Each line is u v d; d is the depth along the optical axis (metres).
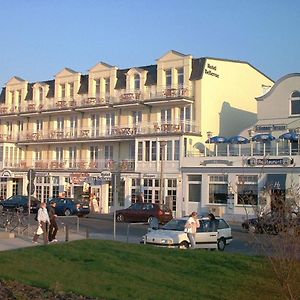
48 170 60.47
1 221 30.69
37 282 14.19
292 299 10.36
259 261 15.62
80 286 13.66
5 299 12.52
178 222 23.31
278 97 45.66
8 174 44.28
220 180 45.59
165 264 16.20
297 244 10.72
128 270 15.54
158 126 51.25
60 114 61.28
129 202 52.28
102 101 56.56
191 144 49.44
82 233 29.61
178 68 51.75
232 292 12.91
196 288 13.40
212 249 22.38
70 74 60.44
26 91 65.31
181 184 48.38
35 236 24.08
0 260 17.25
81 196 57.16
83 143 59.00
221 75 52.69
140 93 53.50
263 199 12.88
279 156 42.03
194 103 50.72
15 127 66.50
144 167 51.44
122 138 54.06
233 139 44.75
